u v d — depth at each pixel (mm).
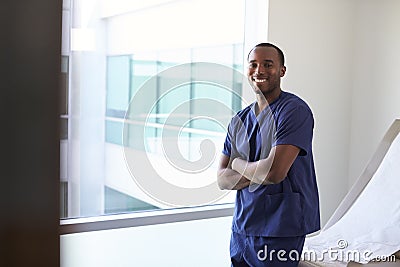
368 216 2070
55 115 275
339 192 2959
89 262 2139
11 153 267
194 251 2412
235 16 2627
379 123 2779
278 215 1649
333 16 2834
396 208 2035
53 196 277
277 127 1608
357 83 2916
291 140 1583
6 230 268
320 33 2789
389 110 2719
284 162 1557
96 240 2189
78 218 2246
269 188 1646
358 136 2918
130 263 2250
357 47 2908
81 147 2277
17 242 270
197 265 2412
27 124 269
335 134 2908
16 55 263
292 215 1649
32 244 273
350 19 2910
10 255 269
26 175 271
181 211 2412
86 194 2293
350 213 2133
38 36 267
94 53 2281
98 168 2312
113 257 2213
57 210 278
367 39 2846
